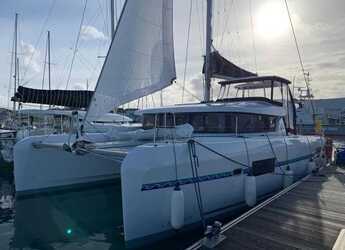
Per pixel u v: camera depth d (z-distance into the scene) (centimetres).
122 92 429
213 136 562
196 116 616
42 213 571
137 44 443
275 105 705
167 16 480
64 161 656
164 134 502
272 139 621
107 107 418
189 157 429
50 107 1041
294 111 841
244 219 407
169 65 489
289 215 423
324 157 941
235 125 588
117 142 538
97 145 479
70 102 912
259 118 640
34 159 619
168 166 402
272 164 604
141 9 445
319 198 514
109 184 725
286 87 802
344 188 591
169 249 398
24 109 1008
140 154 383
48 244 445
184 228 426
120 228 507
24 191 610
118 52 424
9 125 1382
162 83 480
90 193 691
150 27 457
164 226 402
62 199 650
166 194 400
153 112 670
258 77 736
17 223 525
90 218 550
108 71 417
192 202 432
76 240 459
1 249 428
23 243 449
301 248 321
